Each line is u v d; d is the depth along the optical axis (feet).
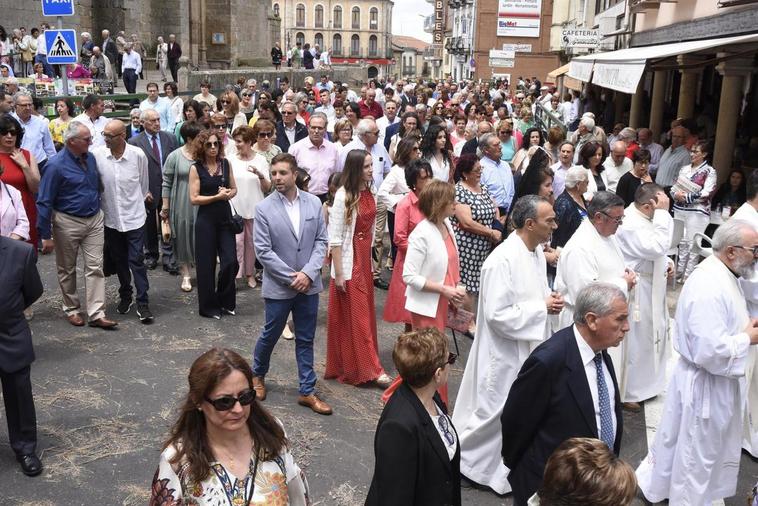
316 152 29.04
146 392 19.40
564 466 7.53
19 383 15.15
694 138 35.27
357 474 16.08
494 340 15.30
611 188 30.50
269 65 139.03
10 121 23.76
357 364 20.39
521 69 175.42
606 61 40.32
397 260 20.22
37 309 25.07
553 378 11.76
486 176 28.35
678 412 14.85
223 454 8.78
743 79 39.34
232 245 25.14
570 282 17.71
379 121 44.65
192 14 120.98
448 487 10.17
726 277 14.10
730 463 14.79
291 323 23.95
